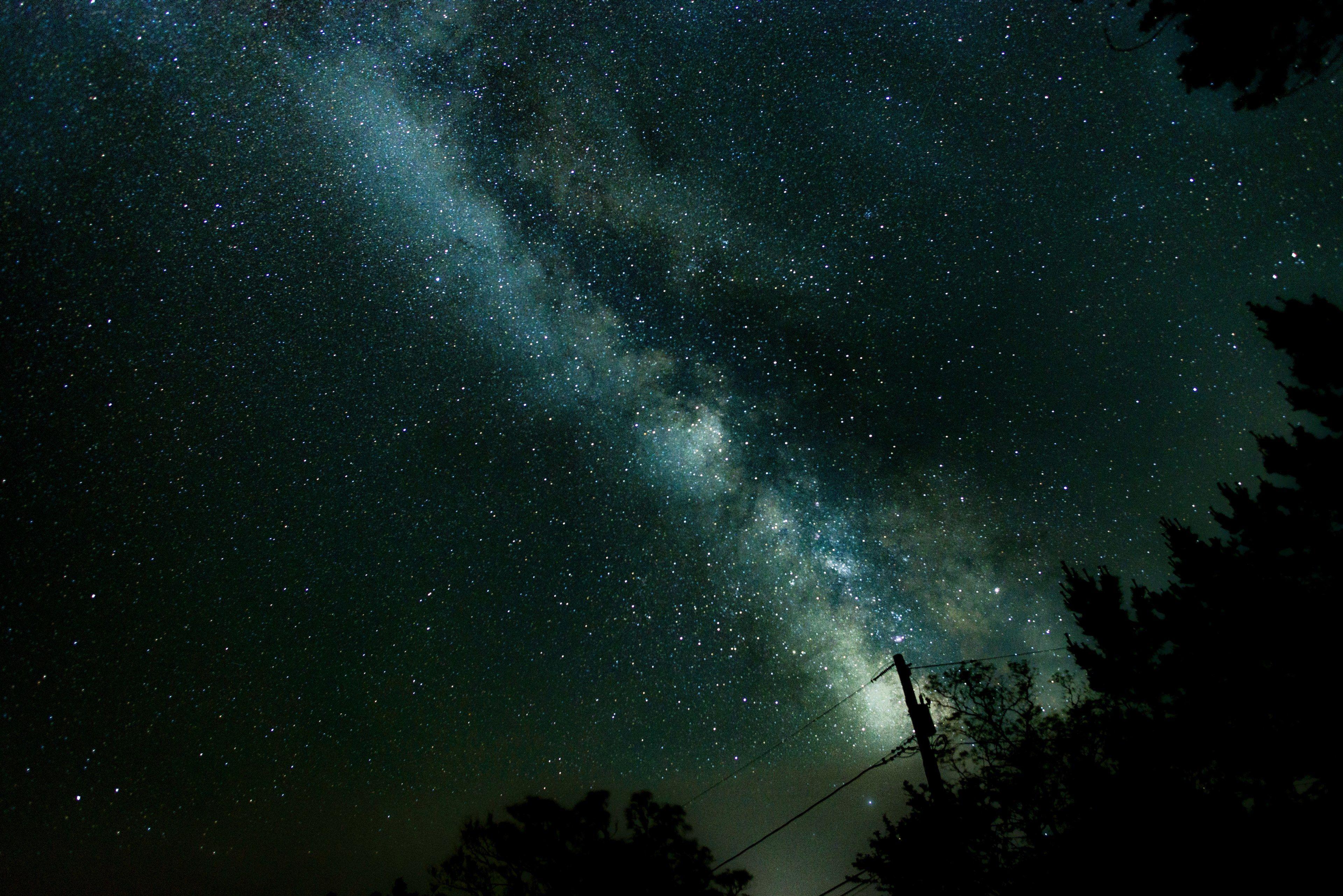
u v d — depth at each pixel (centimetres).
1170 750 684
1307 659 634
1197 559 736
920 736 806
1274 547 680
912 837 724
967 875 700
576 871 736
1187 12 414
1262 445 696
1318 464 651
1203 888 589
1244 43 400
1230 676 685
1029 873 684
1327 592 652
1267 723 657
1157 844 618
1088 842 651
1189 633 718
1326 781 618
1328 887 550
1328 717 616
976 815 716
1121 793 655
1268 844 587
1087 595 818
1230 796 645
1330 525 658
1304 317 653
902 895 718
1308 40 388
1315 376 648
